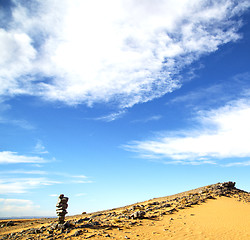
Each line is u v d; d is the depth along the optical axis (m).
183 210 33.97
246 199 41.78
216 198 41.19
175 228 25.28
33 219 54.66
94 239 21.27
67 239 21.69
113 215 34.19
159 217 30.31
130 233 23.33
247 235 22.53
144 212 31.41
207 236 22.39
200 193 46.81
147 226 26.08
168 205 37.22
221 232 23.75
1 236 27.69
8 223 45.03
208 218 29.56
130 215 30.52
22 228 35.84
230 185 52.38
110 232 23.58
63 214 28.86
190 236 22.39
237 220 28.44
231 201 39.03
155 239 21.48
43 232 25.62
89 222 27.44
